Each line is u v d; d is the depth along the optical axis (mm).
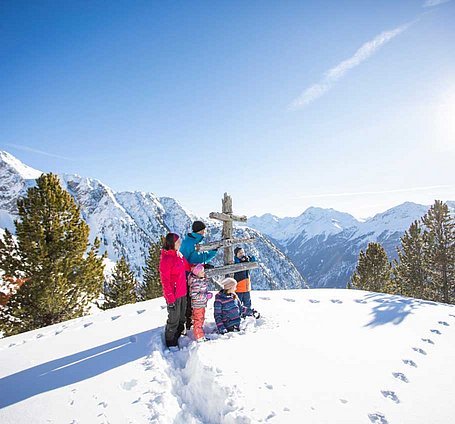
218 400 3838
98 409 3779
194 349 5133
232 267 7324
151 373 4613
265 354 5051
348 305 8328
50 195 14008
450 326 6617
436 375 4535
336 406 3719
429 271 26969
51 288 13320
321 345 5492
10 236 13516
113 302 26062
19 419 3678
